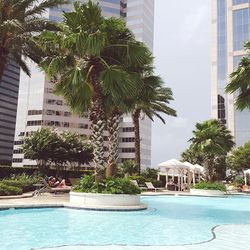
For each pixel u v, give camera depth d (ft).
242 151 208.23
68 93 59.11
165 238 30.71
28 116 360.28
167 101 127.13
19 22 75.36
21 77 381.81
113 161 64.54
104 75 55.16
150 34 433.07
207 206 70.64
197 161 203.82
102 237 30.48
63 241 27.94
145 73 76.23
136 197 55.26
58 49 58.23
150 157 417.90
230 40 324.39
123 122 394.52
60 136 127.65
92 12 55.98
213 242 28.81
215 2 343.67
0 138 360.28
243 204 78.02
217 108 318.65
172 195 100.53
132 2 414.21
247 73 62.80
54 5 86.12
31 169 113.09
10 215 43.75
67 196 71.67
